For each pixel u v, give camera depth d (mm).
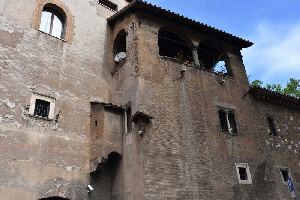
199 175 15016
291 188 15266
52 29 17922
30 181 13258
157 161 14211
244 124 18859
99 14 20438
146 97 15680
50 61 16406
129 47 17688
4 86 14172
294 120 22203
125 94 16859
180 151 15172
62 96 16047
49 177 13859
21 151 13508
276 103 21750
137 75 16094
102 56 19156
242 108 19469
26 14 16562
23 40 15797
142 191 13297
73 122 15852
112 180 15812
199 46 21984
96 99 17453
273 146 19484
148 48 17391
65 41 17656
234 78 20422
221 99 18719
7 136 13375
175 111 16250
